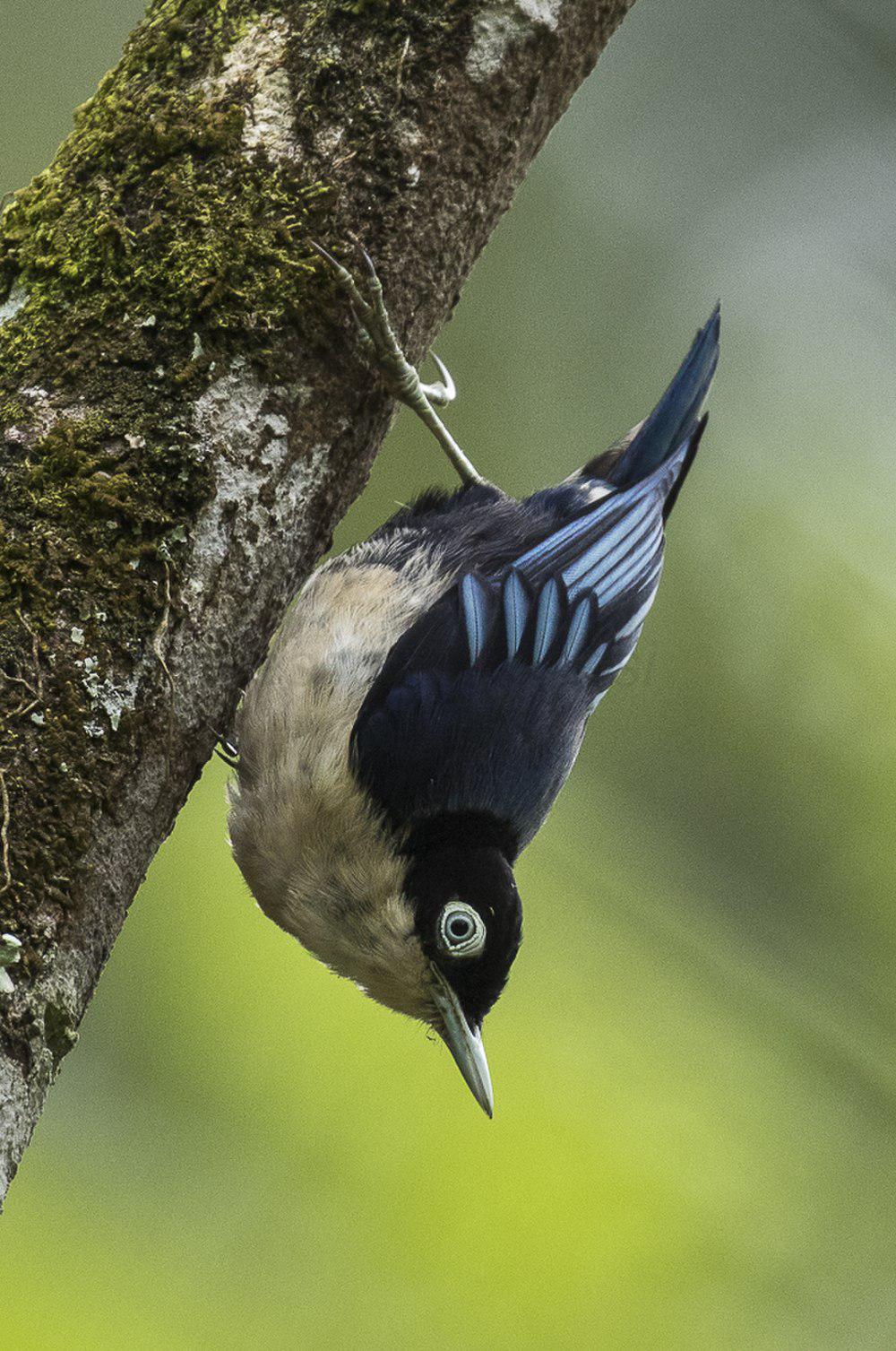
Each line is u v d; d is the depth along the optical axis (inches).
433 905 335.3
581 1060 437.1
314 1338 379.2
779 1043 478.3
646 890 499.2
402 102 283.9
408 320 289.0
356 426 285.6
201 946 422.9
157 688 256.1
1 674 246.5
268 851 338.0
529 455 568.4
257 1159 400.8
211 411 266.7
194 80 279.6
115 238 270.4
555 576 342.6
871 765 514.6
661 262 597.6
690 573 538.6
